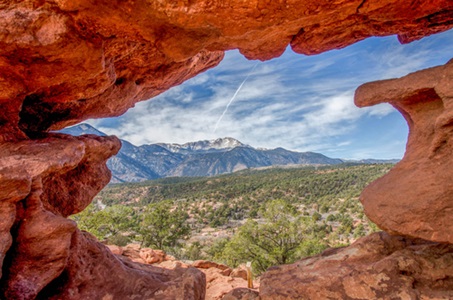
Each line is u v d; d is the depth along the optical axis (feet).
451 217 17.13
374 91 21.01
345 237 187.83
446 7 20.80
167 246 130.31
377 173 514.68
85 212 101.55
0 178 17.39
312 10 18.61
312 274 21.91
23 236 19.24
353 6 19.53
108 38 21.18
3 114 22.72
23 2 17.22
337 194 444.14
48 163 20.57
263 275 24.03
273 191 510.99
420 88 19.15
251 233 88.07
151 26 18.63
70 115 31.24
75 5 17.10
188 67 34.81
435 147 18.56
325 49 27.07
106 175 32.73
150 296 23.12
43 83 21.43
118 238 104.78
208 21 17.89
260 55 26.96
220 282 53.01
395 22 23.27
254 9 17.37
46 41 17.92
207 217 358.84
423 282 19.10
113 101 32.35
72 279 21.71
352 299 19.02
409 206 18.42
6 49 18.07
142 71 31.48
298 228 85.92
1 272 17.94
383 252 22.30
